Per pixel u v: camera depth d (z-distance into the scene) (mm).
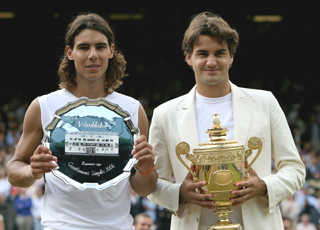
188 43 4523
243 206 4418
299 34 35562
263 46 35625
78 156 3945
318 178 17422
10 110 32438
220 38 4402
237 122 4566
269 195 4297
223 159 4117
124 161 4004
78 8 33969
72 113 4012
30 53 37188
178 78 36219
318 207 15352
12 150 20969
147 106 34094
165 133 4723
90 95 4293
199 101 4742
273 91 35094
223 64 4438
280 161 4637
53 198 4113
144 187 4312
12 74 36969
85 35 4109
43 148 3725
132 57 36375
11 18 36031
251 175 4324
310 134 24750
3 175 16234
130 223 4258
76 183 3906
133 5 34281
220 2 31969
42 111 4168
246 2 31641
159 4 34188
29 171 3941
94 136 3977
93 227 4047
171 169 4824
